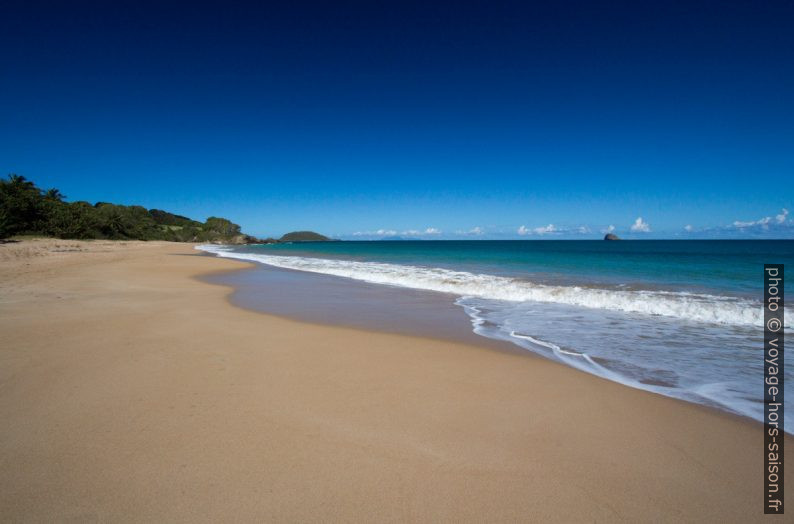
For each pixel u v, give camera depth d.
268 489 2.54
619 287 12.55
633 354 5.77
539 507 2.43
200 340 6.08
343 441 3.15
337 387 4.29
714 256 32.03
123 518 2.26
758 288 12.22
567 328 7.47
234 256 36.94
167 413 3.55
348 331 7.07
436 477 2.71
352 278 16.78
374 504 2.43
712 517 2.35
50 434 3.14
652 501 2.49
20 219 47.47
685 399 4.12
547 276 16.25
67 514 2.28
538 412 3.75
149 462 2.79
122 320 7.27
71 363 4.82
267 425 3.38
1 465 2.71
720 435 3.35
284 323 7.63
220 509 2.35
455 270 19.69
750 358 5.57
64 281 12.63
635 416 3.69
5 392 3.92
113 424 3.33
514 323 7.90
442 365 5.14
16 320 6.97
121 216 67.44
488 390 4.29
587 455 3.01
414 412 3.70
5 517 2.23
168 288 12.32
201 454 2.91
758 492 2.58
